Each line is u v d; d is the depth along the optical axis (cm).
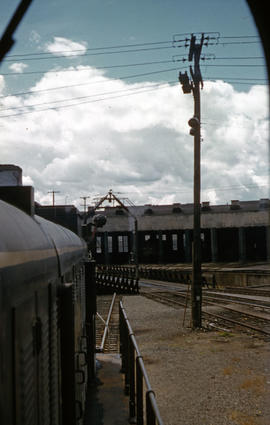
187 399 852
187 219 6469
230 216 6241
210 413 774
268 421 721
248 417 744
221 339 1370
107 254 6625
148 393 400
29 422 216
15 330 194
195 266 1619
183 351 1241
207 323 1673
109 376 928
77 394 507
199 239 1634
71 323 391
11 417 182
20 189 327
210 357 1153
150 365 1118
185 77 1566
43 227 343
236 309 1959
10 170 519
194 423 733
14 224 234
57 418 334
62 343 389
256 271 3522
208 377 982
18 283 202
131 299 2834
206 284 3931
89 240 1001
